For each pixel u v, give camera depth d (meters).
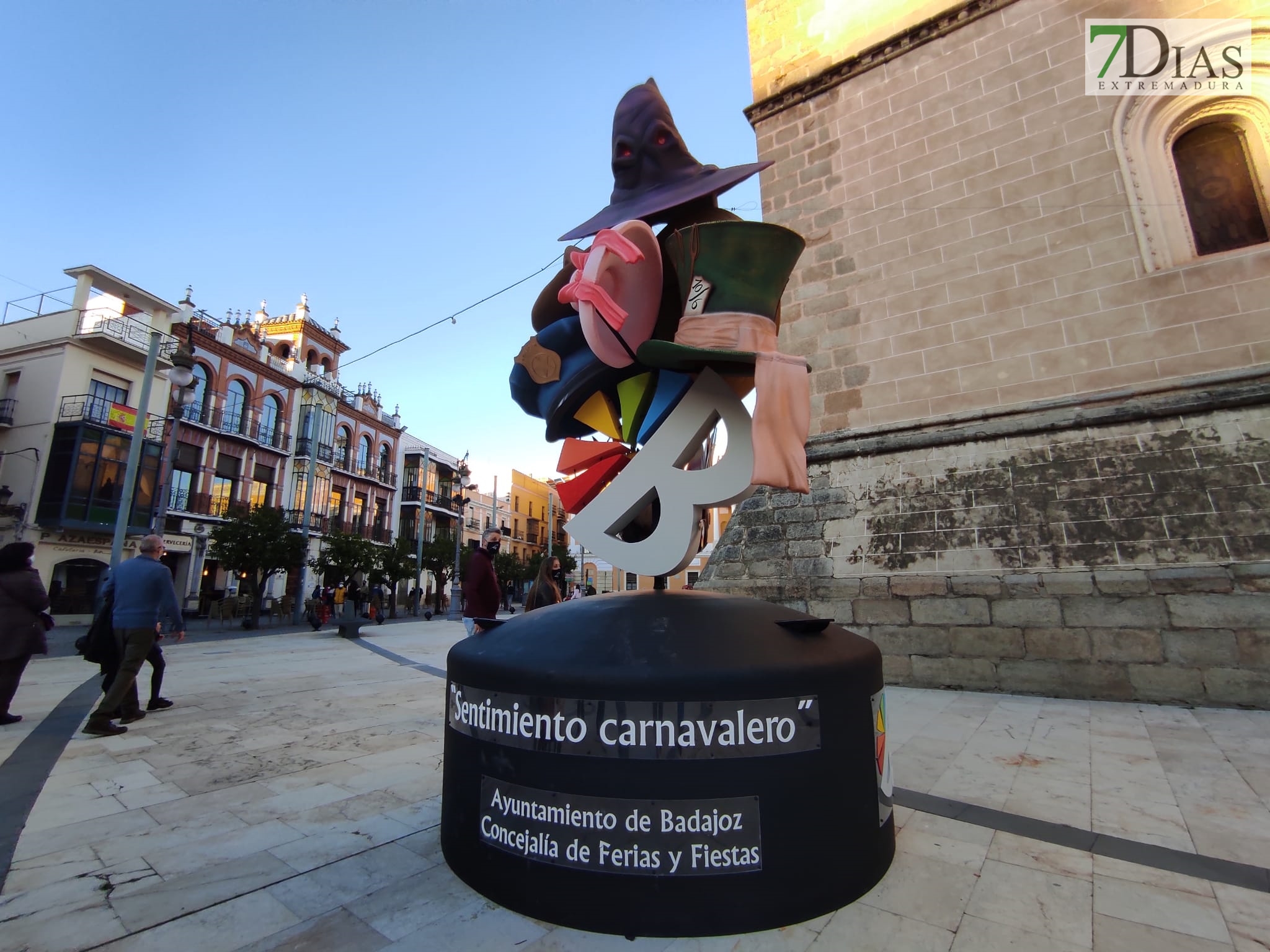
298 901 2.05
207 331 24.77
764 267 2.77
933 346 7.13
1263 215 5.88
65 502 18.64
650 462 2.88
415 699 5.95
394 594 26.11
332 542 23.45
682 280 2.89
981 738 4.25
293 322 33.56
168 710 5.28
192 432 23.48
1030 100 6.98
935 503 6.68
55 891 2.10
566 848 1.94
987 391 6.70
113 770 3.50
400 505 38.00
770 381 2.46
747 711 1.95
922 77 7.80
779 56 9.24
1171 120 6.24
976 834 2.64
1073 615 5.65
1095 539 5.75
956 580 6.31
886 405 7.34
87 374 20.27
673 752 1.91
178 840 2.54
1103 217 6.35
